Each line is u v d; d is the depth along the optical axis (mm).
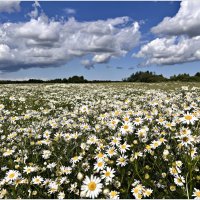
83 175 492
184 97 1253
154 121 787
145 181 454
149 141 640
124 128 582
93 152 612
